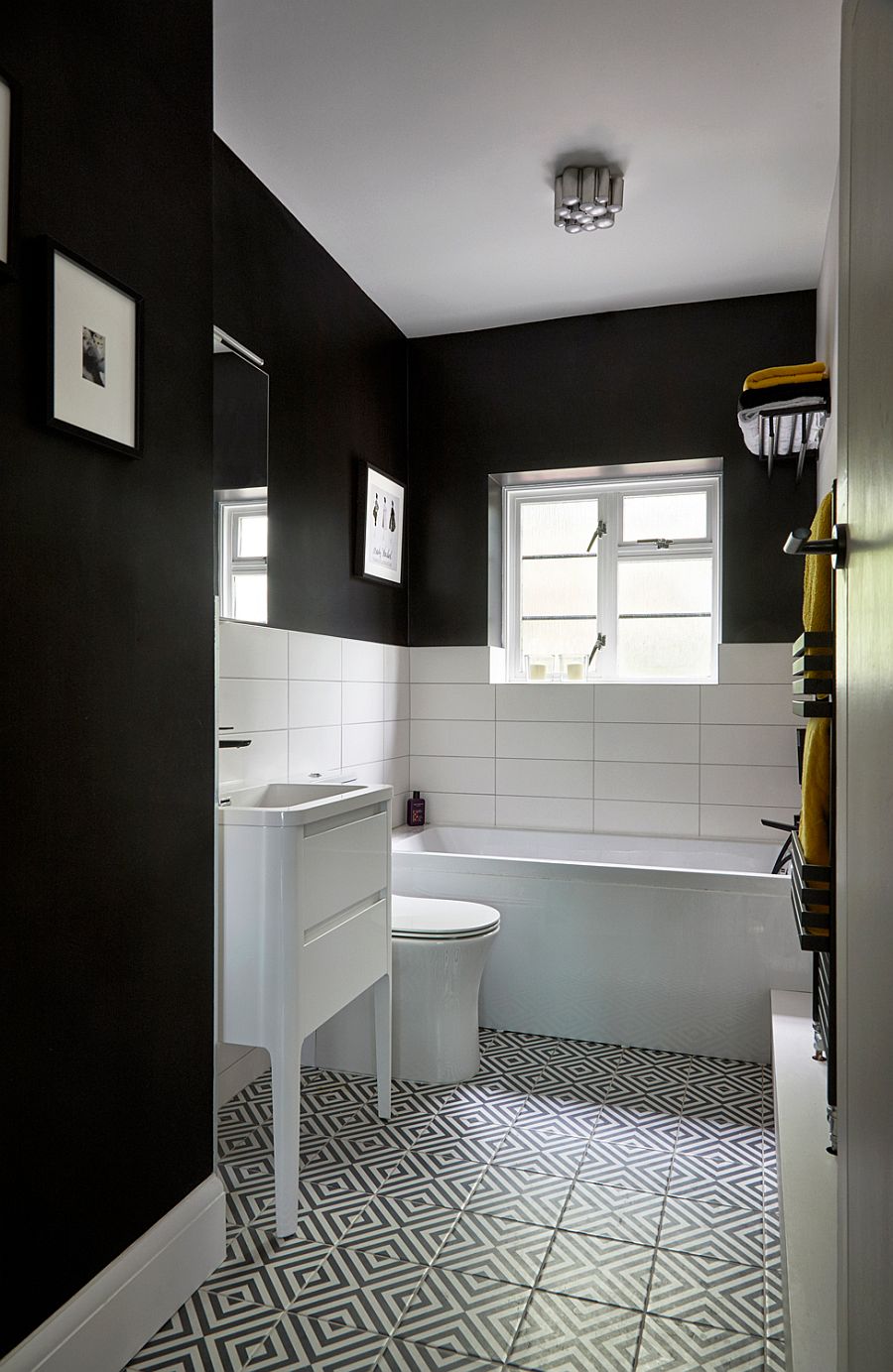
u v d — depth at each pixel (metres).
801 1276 1.48
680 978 2.87
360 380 3.61
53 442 1.44
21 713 1.37
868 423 0.88
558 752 3.96
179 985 1.77
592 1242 1.87
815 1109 2.05
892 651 0.74
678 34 2.18
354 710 3.52
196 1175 1.82
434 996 2.64
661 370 3.80
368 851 2.33
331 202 2.95
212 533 1.90
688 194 2.90
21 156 1.35
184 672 1.80
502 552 4.25
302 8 2.08
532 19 2.13
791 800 3.69
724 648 3.75
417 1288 1.73
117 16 1.61
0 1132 1.33
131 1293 1.55
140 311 1.62
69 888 1.47
